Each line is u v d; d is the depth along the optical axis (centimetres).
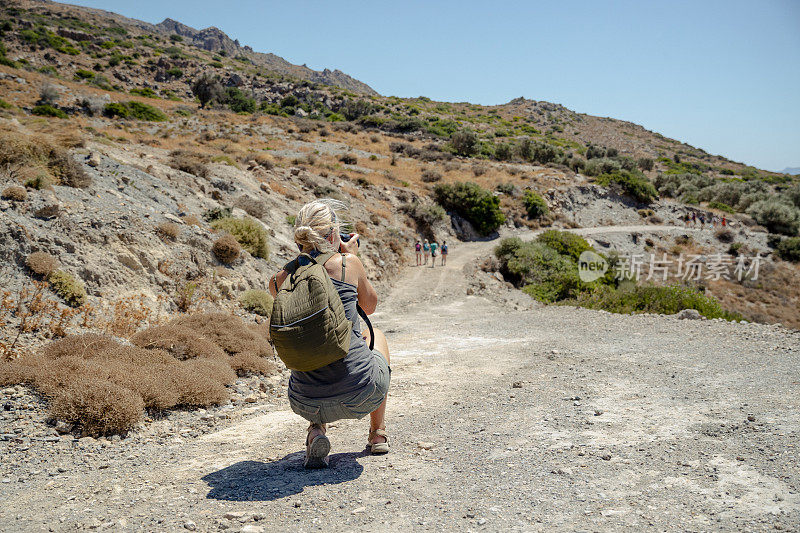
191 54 16275
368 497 269
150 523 247
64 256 950
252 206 2250
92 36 13075
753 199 7481
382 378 296
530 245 3638
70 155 1250
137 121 5744
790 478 259
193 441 459
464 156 7888
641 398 486
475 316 1644
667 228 5947
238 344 817
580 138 17212
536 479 286
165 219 1363
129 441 451
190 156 2681
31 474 361
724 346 771
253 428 496
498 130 14688
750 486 254
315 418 292
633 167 10119
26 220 955
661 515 226
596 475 287
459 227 4672
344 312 263
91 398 463
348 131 8038
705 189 8050
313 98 14112
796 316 4397
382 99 16250
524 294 2895
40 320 759
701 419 396
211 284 1298
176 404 556
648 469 292
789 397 446
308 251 284
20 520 266
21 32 11419
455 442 375
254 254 1684
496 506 250
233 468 347
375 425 353
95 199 1217
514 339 1030
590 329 1075
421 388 629
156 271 1158
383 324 1529
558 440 365
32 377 521
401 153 7006
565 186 6341
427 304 2238
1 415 458
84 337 660
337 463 334
